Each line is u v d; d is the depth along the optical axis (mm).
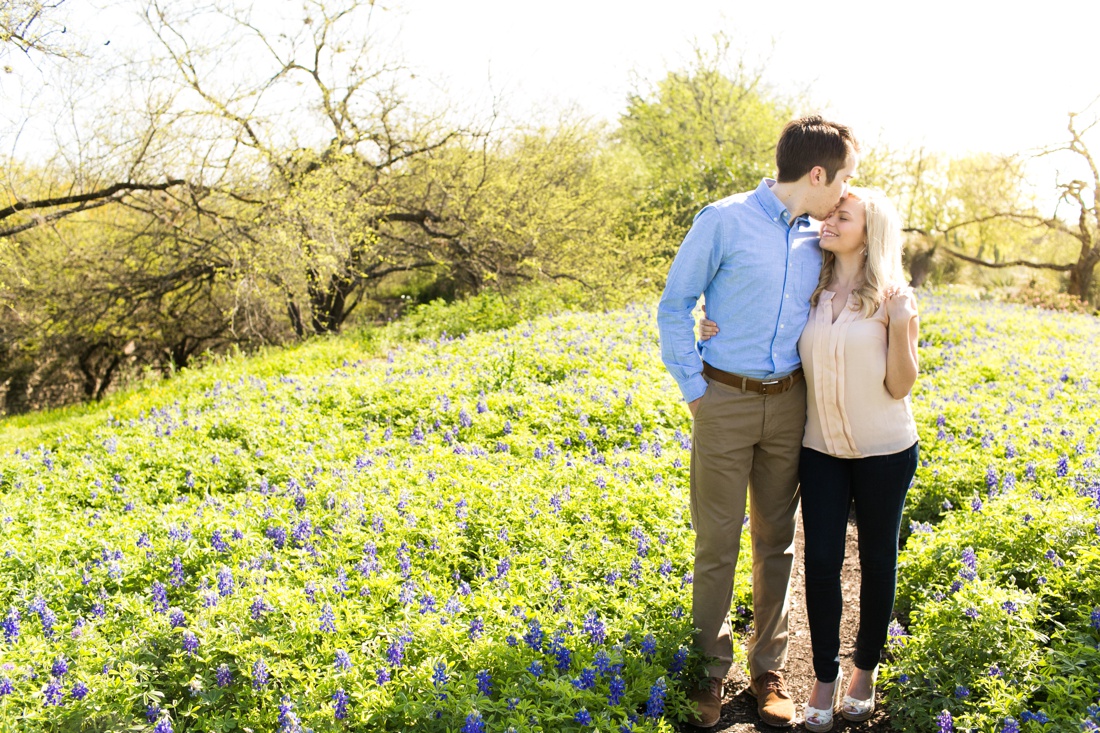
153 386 13281
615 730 3338
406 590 4293
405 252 20000
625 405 7742
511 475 6137
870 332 3568
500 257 18719
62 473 7363
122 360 20859
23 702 3537
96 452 8055
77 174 15766
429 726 3391
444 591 4438
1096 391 8305
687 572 4754
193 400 10102
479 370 9742
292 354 13953
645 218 23453
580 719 3350
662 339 3721
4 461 7961
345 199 17109
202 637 3824
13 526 5832
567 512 5422
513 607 4141
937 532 5238
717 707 3867
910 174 27297
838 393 3590
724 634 3953
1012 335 12898
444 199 19141
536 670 3609
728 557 3854
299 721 3418
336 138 17875
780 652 4031
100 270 17391
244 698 3615
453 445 7074
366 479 6137
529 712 3393
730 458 3725
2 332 18141
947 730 3412
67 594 4680
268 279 16859
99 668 3709
